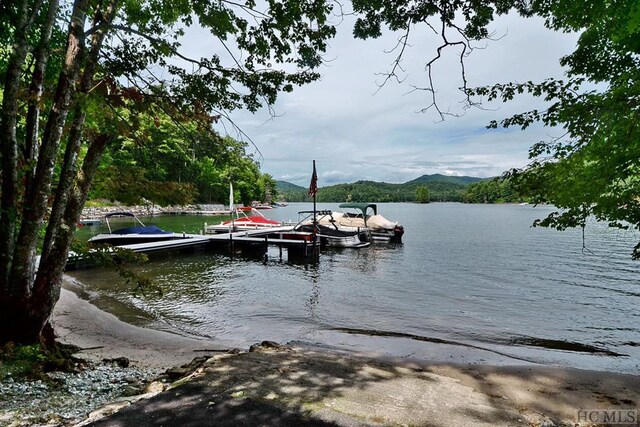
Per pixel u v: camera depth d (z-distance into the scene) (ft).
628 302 33.22
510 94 14.55
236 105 19.77
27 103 16.21
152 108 19.52
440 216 198.18
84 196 17.08
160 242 58.70
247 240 62.34
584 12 12.00
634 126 10.33
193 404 9.95
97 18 16.88
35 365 14.47
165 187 19.61
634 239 81.41
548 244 75.72
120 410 9.55
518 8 13.69
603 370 18.93
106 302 32.35
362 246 73.97
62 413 10.28
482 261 56.44
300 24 16.46
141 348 21.36
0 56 18.13
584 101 12.23
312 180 61.41
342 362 15.39
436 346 22.35
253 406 9.93
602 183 12.12
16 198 15.61
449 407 11.13
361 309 31.37
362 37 15.52
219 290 38.19
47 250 16.38
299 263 56.39
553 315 29.40
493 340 23.80
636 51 11.89
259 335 24.79
